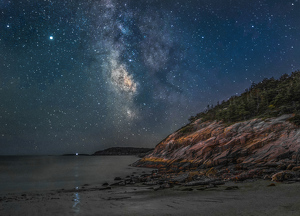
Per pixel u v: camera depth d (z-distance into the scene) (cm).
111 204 1024
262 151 2309
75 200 1210
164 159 3750
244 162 2277
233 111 3825
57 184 2312
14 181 2681
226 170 2080
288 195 990
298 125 2436
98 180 2561
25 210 983
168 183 1616
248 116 3528
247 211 739
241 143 2664
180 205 918
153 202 1022
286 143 2227
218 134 3188
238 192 1158
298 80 3594
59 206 1045
